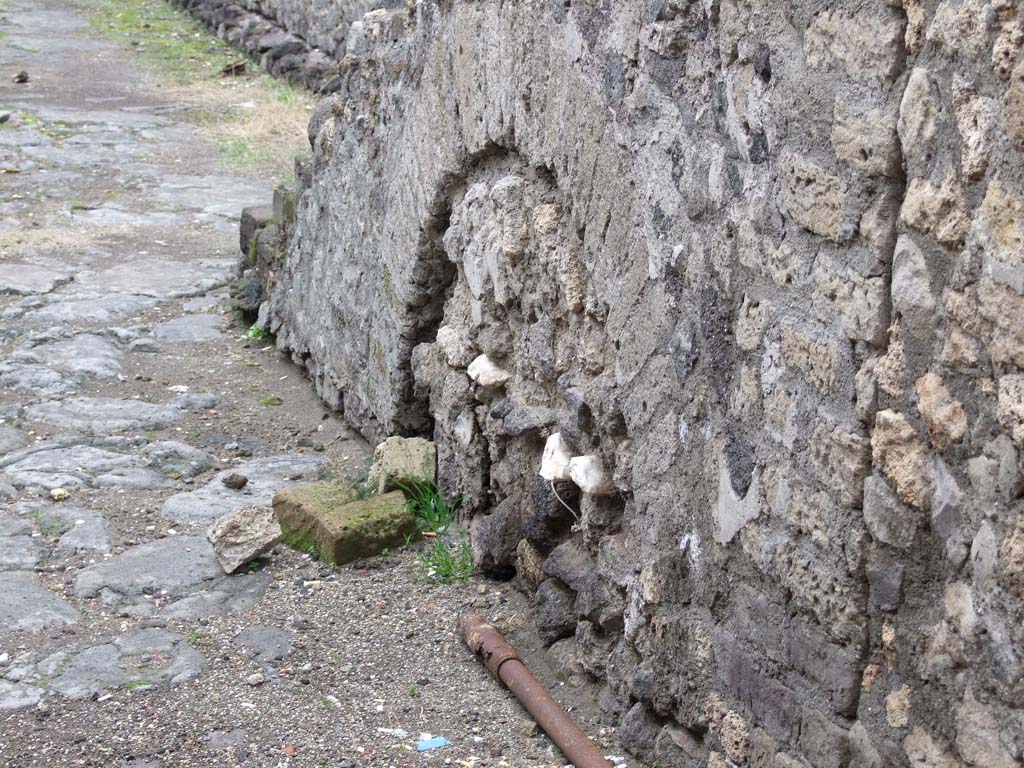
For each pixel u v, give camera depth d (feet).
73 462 16.98
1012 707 7.13
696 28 9.87
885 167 7.80
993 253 7.02
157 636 12.76
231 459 17.49
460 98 14.02
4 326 22.36
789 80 8.68
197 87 42.29
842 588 8.45
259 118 38.01
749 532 9.44
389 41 16.40
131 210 30.04
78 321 22.86
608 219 11.32
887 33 7.72
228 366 21.12
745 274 9.39
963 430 7.34
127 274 25.58
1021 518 6.97
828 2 8.21
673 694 10.49
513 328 13.75
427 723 11.31
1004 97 6.86
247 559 14.15
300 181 20.21
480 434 14.58
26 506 15.67
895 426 7.88
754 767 9.55
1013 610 7.04
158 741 11.01
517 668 11.69
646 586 10.62
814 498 8.68
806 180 8.55
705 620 10.11
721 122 9.55
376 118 16.81
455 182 14.66
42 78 42.93
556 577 12.28
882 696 8.29
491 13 13.10
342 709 11.53
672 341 10.34
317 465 17.24
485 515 14.70
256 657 12.42
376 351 17.01
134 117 38.52
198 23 51.67
